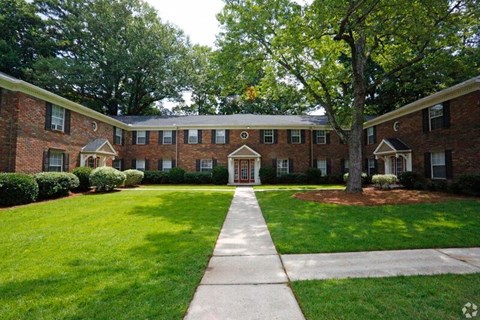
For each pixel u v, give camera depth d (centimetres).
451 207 822
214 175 2031
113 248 467
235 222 699
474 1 953
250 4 1195
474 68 1188
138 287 316
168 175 2061
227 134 2184
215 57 1352
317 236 541
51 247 474
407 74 1376
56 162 1417
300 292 302
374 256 429
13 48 2475
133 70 2808
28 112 1212
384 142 1645
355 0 917
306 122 2239
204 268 382
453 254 434
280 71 1320
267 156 2178
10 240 519
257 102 3525
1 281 335
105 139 1825
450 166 1223
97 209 868
